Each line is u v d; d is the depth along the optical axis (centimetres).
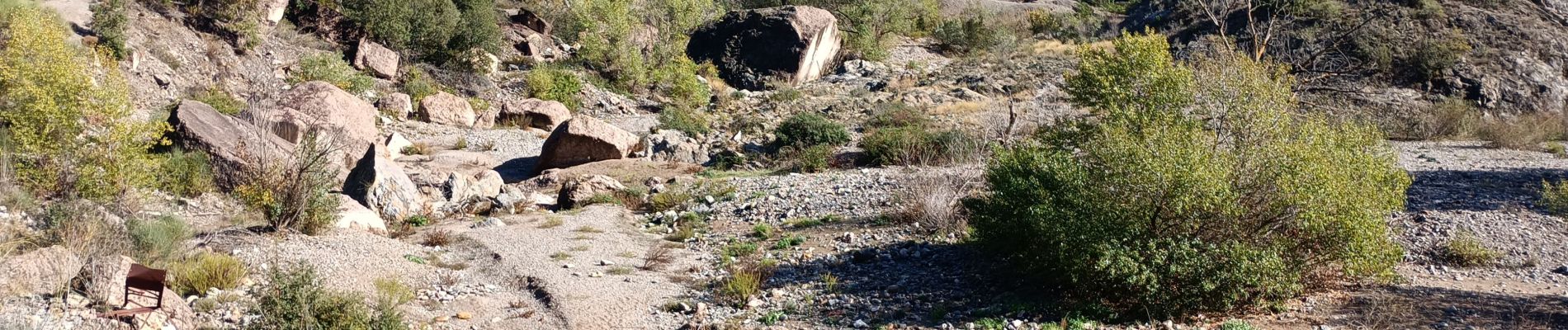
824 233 1450
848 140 2547
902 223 1462
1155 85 1398
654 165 2284
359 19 3472
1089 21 5106
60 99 1351
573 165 2330
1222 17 3138
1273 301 916
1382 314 882
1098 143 1053
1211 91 1231
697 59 4375
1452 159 2059
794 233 1465
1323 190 898
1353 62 3341
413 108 3053
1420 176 1689
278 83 2873
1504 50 3394
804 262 1264
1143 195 929
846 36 4862
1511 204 1397
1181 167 911
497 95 3506
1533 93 3216
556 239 1398
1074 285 984
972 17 5447
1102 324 900
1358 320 876
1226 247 890
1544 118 2953
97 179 1305
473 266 1217
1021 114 2730
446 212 1648
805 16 4344
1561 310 887
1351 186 938
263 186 1278
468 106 3072
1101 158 993
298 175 1286
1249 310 921
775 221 1571
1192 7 4147
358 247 1216
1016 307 959
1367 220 910
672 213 1642
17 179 1266
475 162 2462
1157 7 4878
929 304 1026
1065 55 4209
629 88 3806
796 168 2248
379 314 866
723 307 1049
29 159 1309
